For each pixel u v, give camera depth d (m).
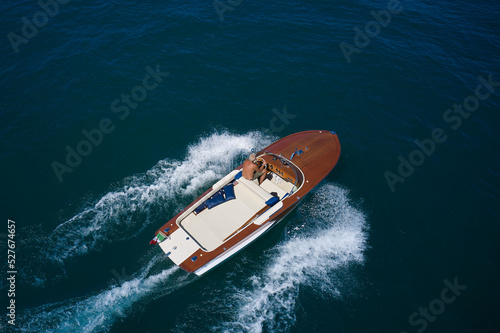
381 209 16.94
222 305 13.45
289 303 13.58
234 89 22.97
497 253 15.32
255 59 25.05
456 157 19.39
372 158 19.25
